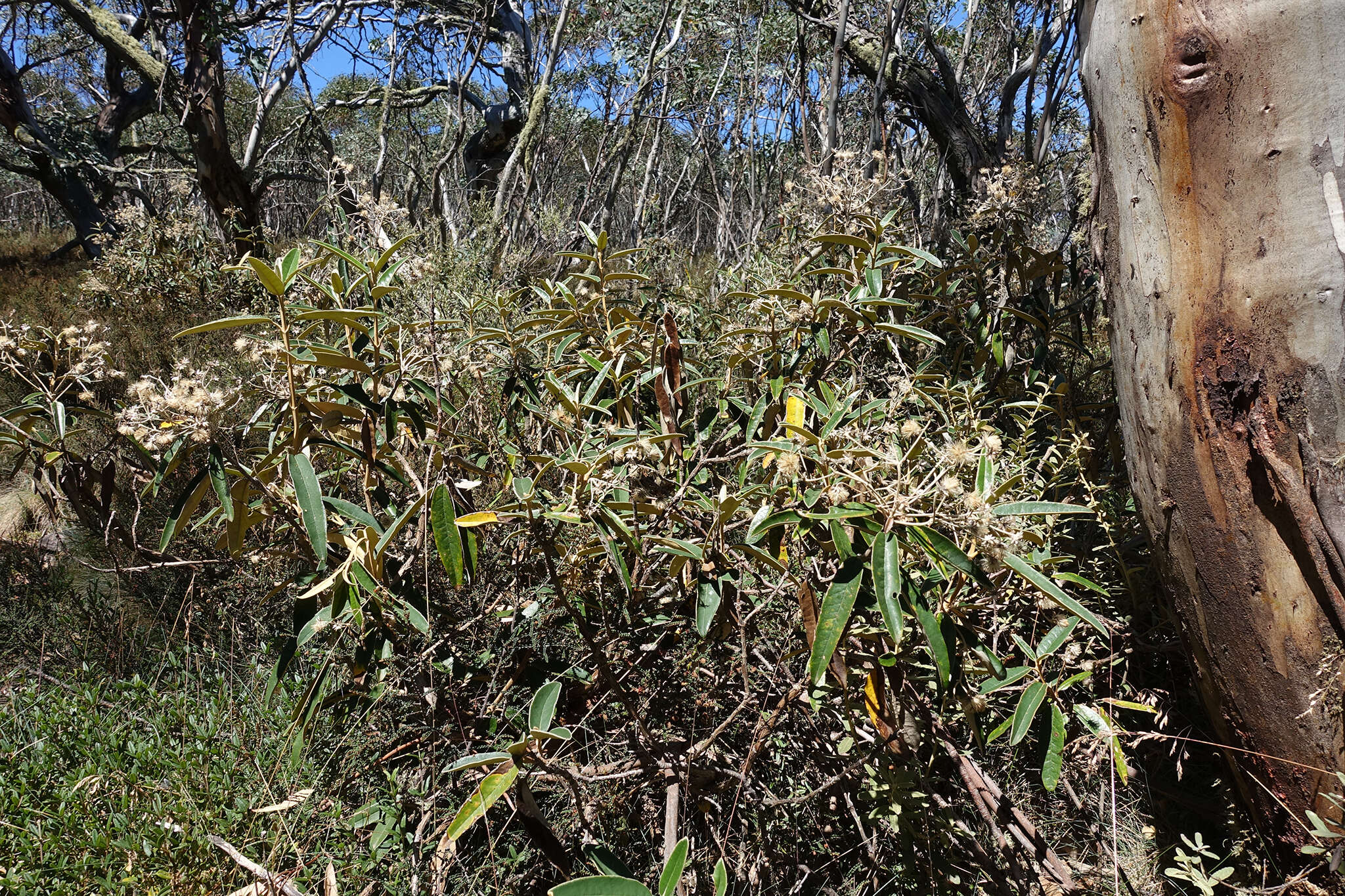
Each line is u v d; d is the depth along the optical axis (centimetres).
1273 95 144
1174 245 160
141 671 237
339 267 224
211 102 768
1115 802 173
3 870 161
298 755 181
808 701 176
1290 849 166
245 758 188
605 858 148
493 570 206
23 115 1062
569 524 177
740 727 187
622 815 180
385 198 253
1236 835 181
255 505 178
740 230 695
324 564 159
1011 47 503
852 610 142
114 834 172
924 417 206
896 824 162
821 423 207
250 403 246
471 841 179
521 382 231
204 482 168
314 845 173
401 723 191
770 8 626
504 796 159
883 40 419
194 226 648
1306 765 157
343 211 263
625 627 193
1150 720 204
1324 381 143
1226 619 163
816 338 230
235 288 607
